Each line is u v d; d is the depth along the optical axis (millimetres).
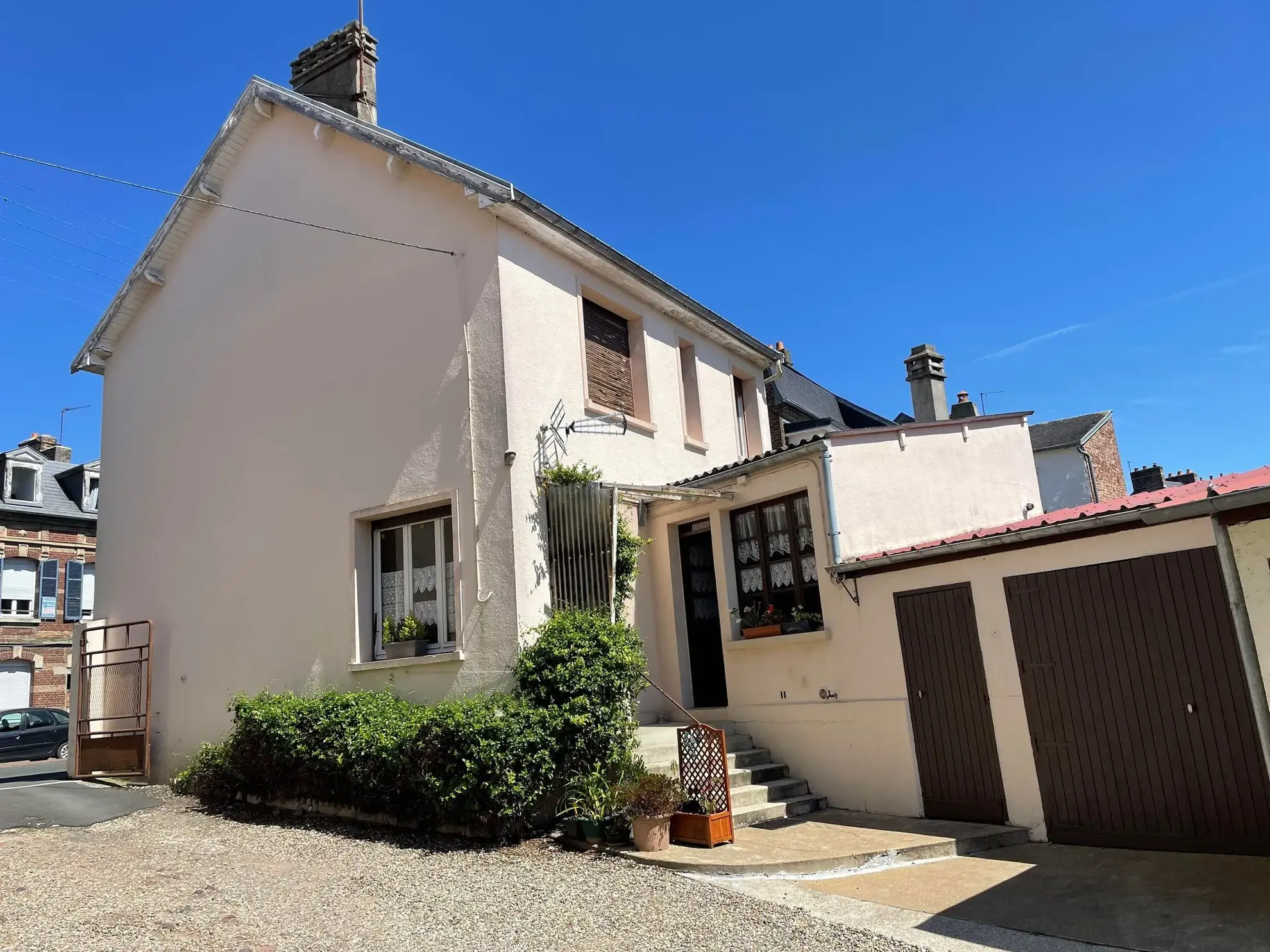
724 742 7676
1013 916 5562
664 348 12602
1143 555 7035
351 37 12586
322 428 11094
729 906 5965
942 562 8375
